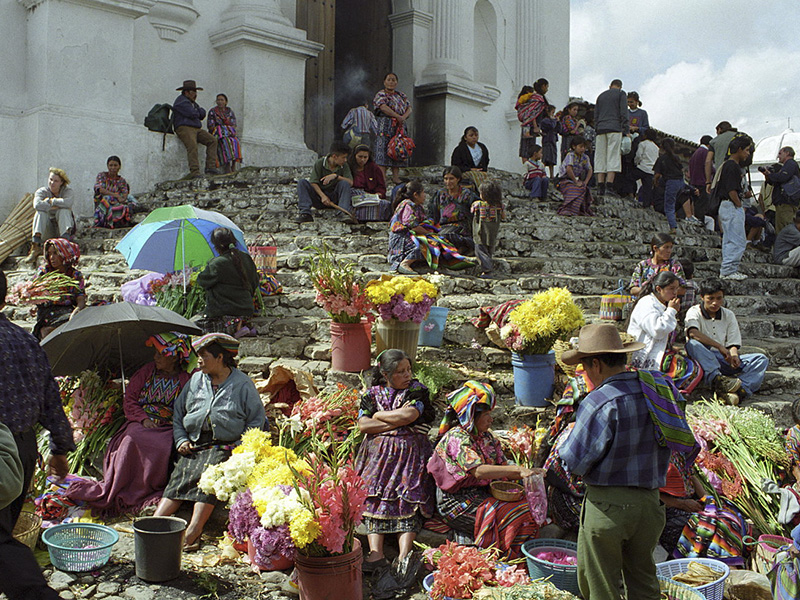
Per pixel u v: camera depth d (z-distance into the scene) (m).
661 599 3.71
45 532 4.27
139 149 11.70
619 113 12.16
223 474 4.05
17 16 11.27
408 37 16.05
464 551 4.04
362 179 9.38
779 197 11.23
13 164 11.21
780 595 3.86
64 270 6.41
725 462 5.09
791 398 6.32
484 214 7.92
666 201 12.08
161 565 4.06
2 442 3.19
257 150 13.00
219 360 4.82
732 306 8.57
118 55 11.60
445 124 15.98
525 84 18.06
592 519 3.50
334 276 5.75
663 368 5.93
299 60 13.67
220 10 13.27
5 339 3.54
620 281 6.98
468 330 6.33
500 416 5.46
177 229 7.06
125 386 5.43
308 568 3.82
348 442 4.98
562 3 18.92
